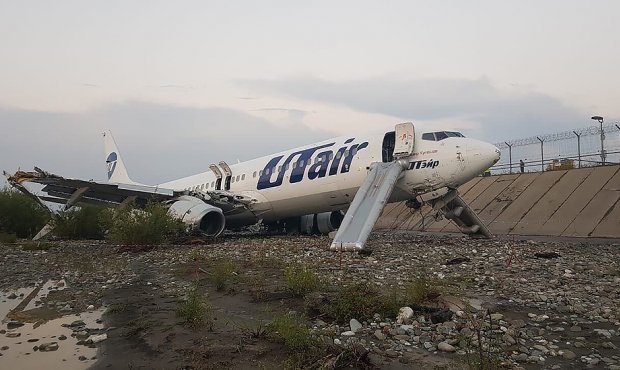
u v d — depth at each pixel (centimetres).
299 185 2130
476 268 1127
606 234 2031
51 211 2714
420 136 1817
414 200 1942
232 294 867
